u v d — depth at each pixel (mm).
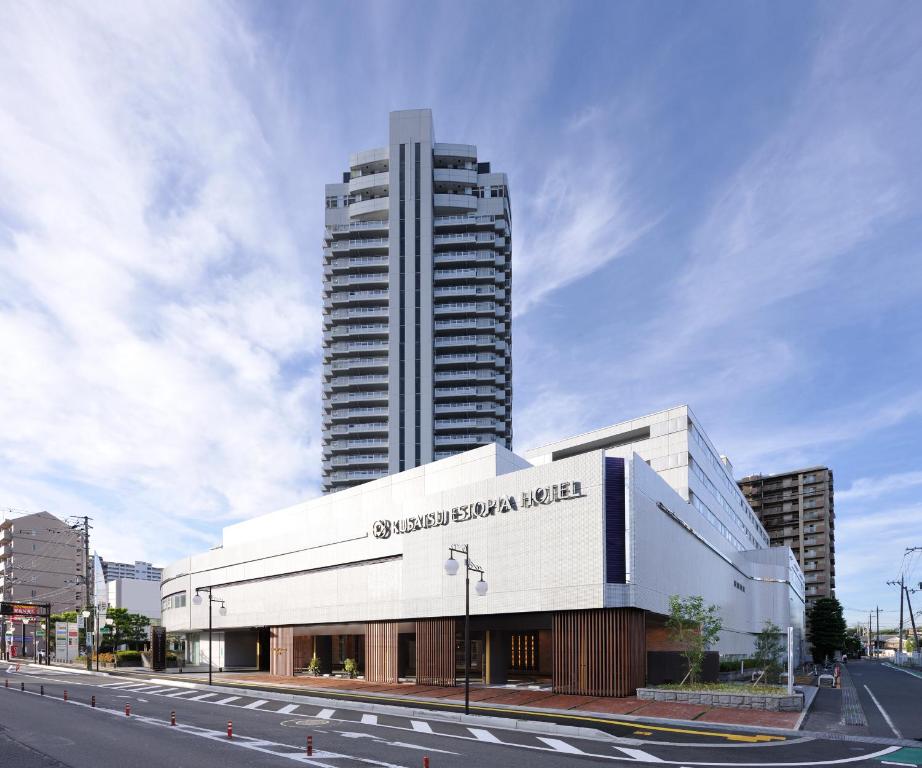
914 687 53375
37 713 35031
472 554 44500
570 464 40000
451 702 36906
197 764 21625
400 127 140375
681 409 67750
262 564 69625
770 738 25938
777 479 164500
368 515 58438
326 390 136625
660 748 23891
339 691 44688
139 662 79250
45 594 133875
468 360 132375
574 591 38375
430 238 135500
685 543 51031
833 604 118625
